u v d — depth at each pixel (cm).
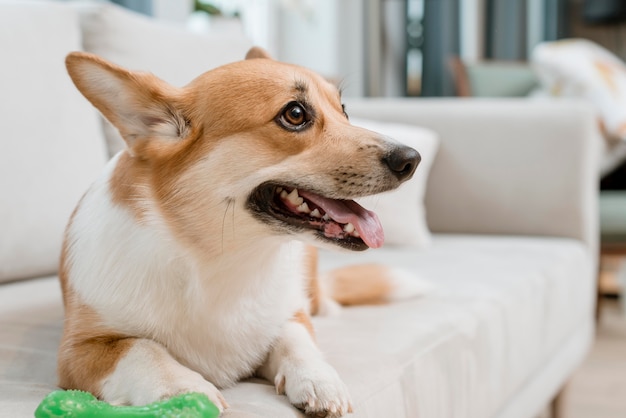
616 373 285
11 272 178
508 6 563
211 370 115
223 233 113
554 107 276
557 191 271
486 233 283
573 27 564
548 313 207
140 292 111
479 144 280
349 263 219
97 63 112
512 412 180
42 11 192
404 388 124
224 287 114
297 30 505
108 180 121
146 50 209
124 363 103
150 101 115
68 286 119
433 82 538
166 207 113
